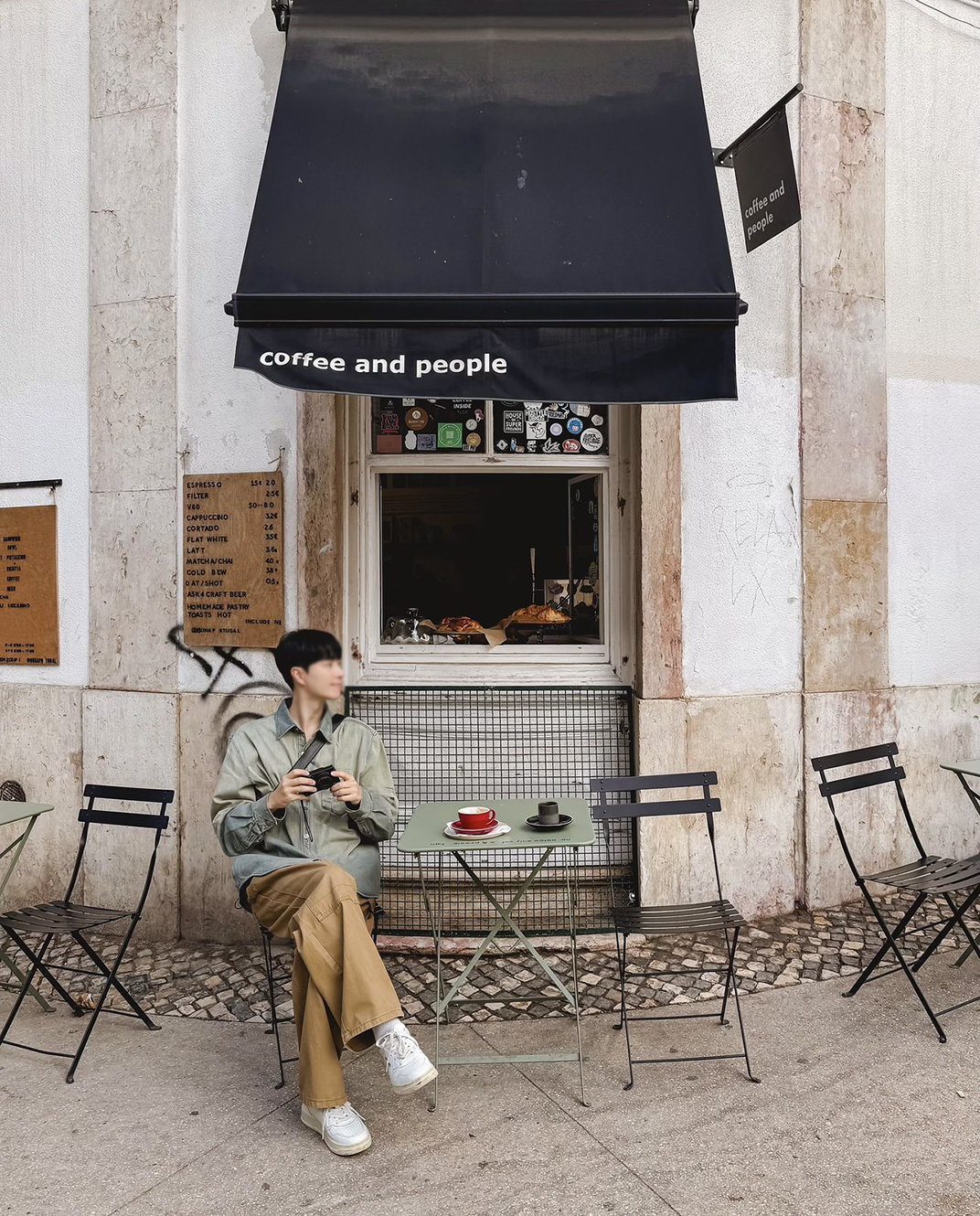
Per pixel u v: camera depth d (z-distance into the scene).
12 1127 2.97
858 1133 2.87
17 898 5.07
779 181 3.95
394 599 4.93
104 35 4.89
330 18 4.11
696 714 4.68
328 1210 2.55
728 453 4.77
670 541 4.64
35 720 5.02
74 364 4.97
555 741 4.77
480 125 3.87
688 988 3.96
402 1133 2.92
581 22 4.10
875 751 4.11
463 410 4.82
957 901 4.99
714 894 4.71
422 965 4.27
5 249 5.09
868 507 5.05
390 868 4.72
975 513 5.35
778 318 4.86
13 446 5.10
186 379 4.75
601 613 4.94
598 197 3.73
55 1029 3.71
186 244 4.76
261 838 3.31
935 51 5.24
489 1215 2.51
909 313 5.19
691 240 3.64
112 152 4.87
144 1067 3.38
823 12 4.92
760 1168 2.69
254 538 4.62
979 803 4.32
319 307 3.50
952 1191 2.57
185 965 4.34
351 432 4.77
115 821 3.75
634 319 3.49
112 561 4.87
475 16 4.11
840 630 4.98
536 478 4.96
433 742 4.79
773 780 4.83
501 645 4.93
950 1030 3.54
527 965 4.25
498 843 3.08
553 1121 2.97
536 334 3.51
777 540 4.86
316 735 3.43
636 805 3.61
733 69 4.82
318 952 2.84
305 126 3.86
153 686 4.79
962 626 5.33
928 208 5.23
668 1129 2.91
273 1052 3.49
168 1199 2.60
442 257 3.62
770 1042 3.47
